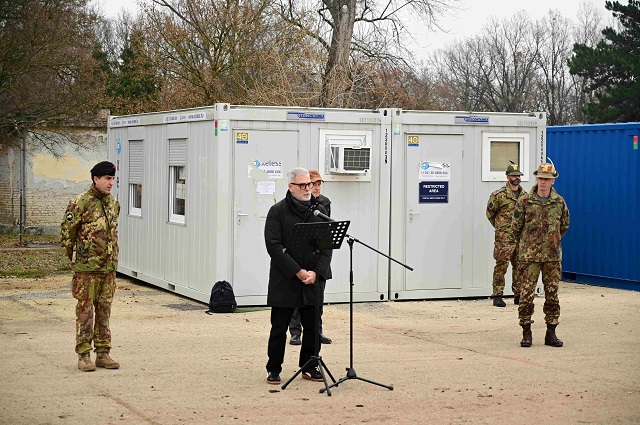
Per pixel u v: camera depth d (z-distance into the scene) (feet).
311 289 28.12
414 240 48.34
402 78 100.27
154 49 98.27
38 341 35.70
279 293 27.99
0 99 77.87
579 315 43.70
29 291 51.80
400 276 48.16
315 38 91.91
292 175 28.35
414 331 39.09
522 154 50.34
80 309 30.14
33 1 74.74
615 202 55.31
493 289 47.44
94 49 84.84
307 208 28.30
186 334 37.76
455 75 180.34
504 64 179.93
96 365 30.66
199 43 97.81
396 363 31.96
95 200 30.27
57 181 99.35
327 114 46.37
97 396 26.58
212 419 24.12
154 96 111.55
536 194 35.70
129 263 57.62
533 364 31.96
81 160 99.91
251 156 45.06
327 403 26.02
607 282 56.13
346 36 92.99
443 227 48.85
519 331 39.24
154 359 32.27
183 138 48.96
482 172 49.60
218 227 44.62
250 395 26.89
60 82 79.97
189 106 96.22
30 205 98.63
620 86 141.28
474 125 49.34
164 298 49.57
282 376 29.71
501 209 46.96
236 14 93.15
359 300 47.39
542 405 25.98
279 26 93.40
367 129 47.19
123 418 24.13
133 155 56.85
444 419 24.31
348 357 33.04
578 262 58.18
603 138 56.24
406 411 25.14
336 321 41.70
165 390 27.43
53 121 81.30
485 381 29.12
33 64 74.43
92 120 85.61
